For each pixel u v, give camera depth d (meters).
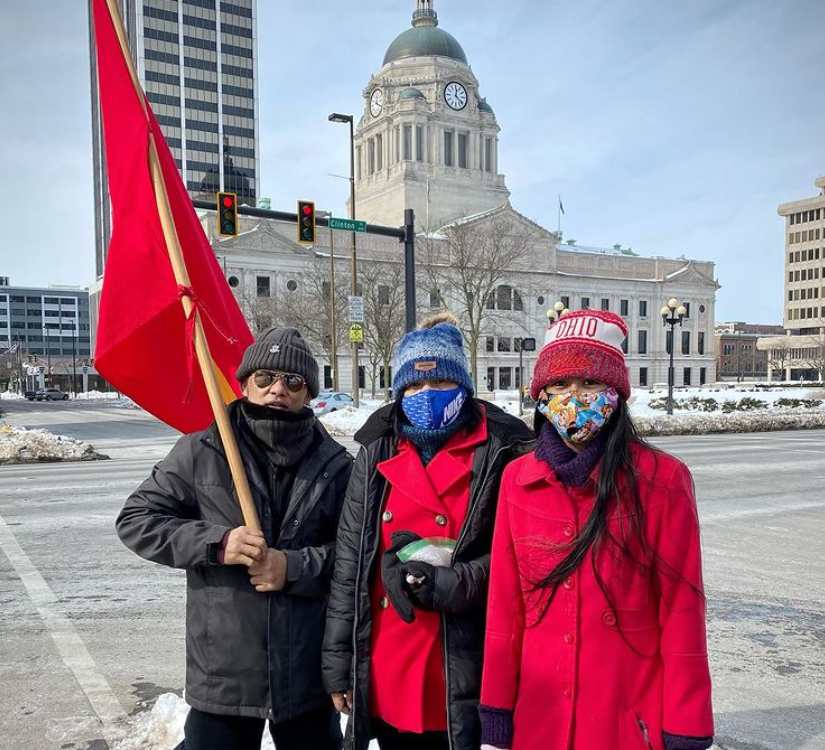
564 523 2.02
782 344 109.62
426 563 2.12
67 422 33.78
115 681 4.21
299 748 2.44
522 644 2.11
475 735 2.18
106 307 2.88
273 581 2.25
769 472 13.41
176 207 3.13
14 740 3.50
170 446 20.17
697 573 1.95
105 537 7.91
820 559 7.18
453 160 82.56
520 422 2.58
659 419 23.00
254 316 51.56
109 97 3.03
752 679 4.32
